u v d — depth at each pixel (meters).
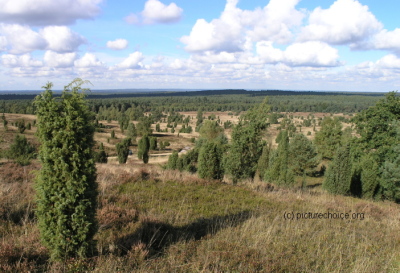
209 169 11.19
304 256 5.02
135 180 9.73
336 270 4.63
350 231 6.72
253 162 12.23
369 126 21.84
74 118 4.04
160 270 4.07
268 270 4.31
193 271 4.13
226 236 5.48
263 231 5.95
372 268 4.75
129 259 4.24
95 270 3.85
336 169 13.80
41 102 3.96
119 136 58.91
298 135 29.06
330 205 9.45
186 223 6.04
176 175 11.51
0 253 3.90
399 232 7.00
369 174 14.76
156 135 66.50
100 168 13.63
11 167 12.36
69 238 4.01
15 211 5.83
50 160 4.00
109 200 7.17
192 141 58.62
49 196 3.98
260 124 11.87
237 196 9.03
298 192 11.26
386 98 22.09
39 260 4.13
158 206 7.05
